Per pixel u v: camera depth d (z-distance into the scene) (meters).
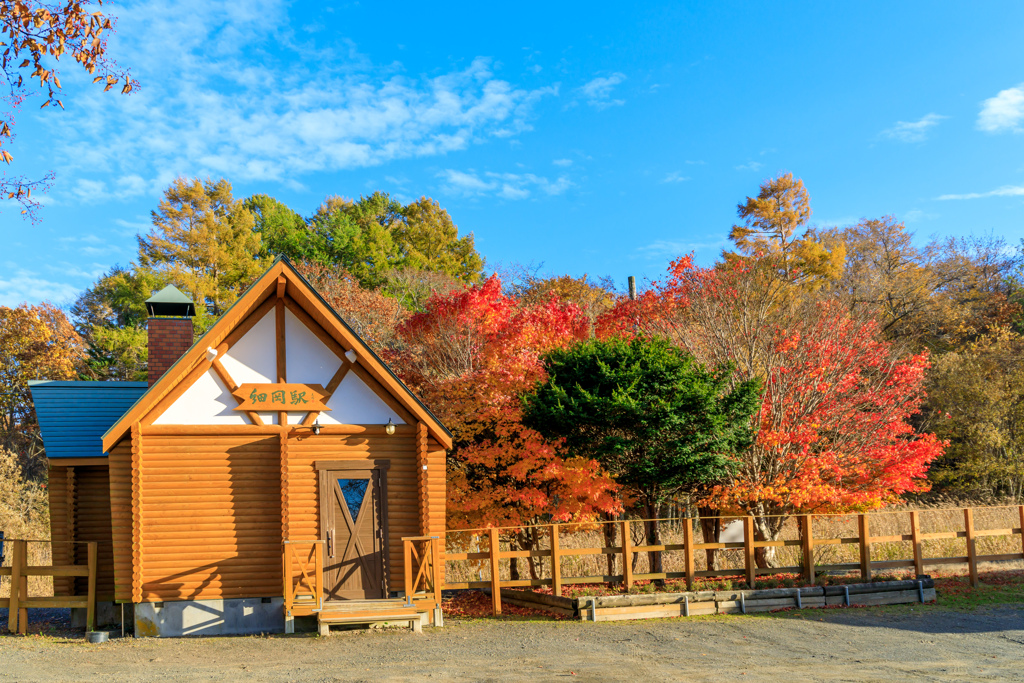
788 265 41.16
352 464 14.41
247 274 48.47
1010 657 11.13
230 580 13.54
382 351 23.48
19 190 11.03
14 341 35.16
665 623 14.09
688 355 17.97
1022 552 18.73
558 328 21.59
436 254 53.81
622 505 18.27
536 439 17.34
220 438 13.84
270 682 9.17
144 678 9.34
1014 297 42.34
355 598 14.02
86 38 10.72
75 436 15.12
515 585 15.56
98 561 14.84
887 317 41.03
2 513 26.83
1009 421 28.98
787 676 9.80
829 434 19.56
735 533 20.77
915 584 16.34
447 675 9.72
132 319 46.38
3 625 14.90
